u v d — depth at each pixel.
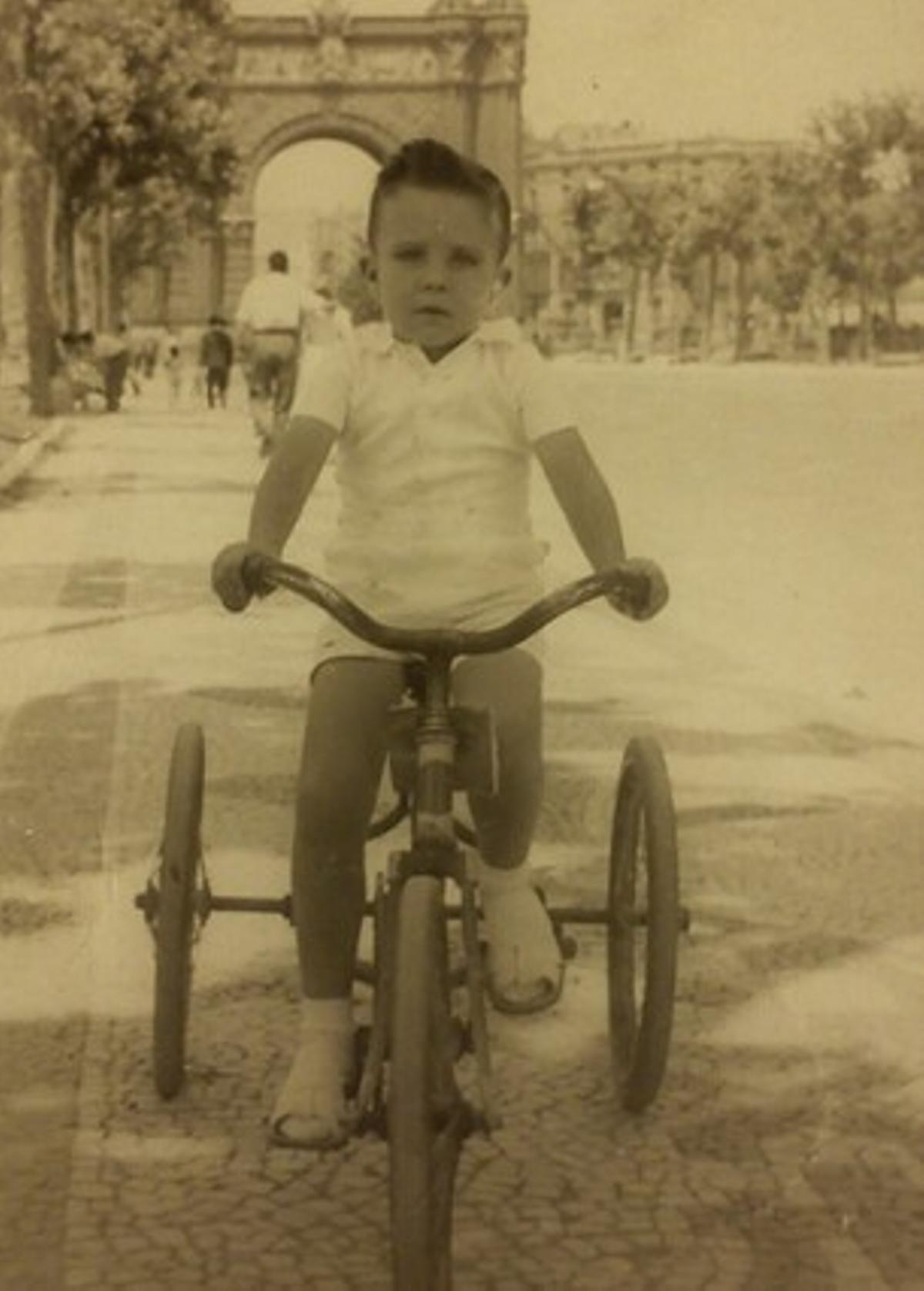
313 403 3.78
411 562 3.79
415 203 3.73
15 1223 3.59
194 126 18.80
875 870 5.47
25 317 22.53
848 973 4.77
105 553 10.58
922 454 15.30
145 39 17.70
